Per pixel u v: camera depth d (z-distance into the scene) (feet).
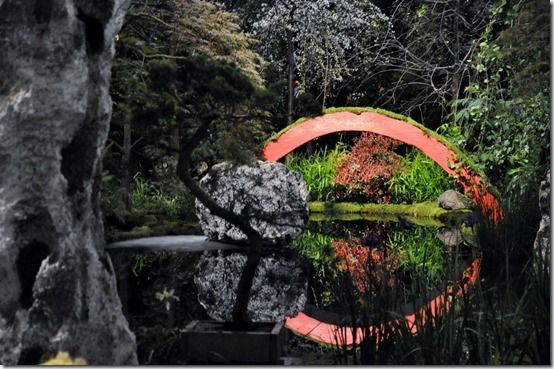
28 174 10.46
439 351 12.07
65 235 10.48
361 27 48.29
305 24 46.29
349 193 44.88
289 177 30.78
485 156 37.45
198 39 31.73
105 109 11.03
